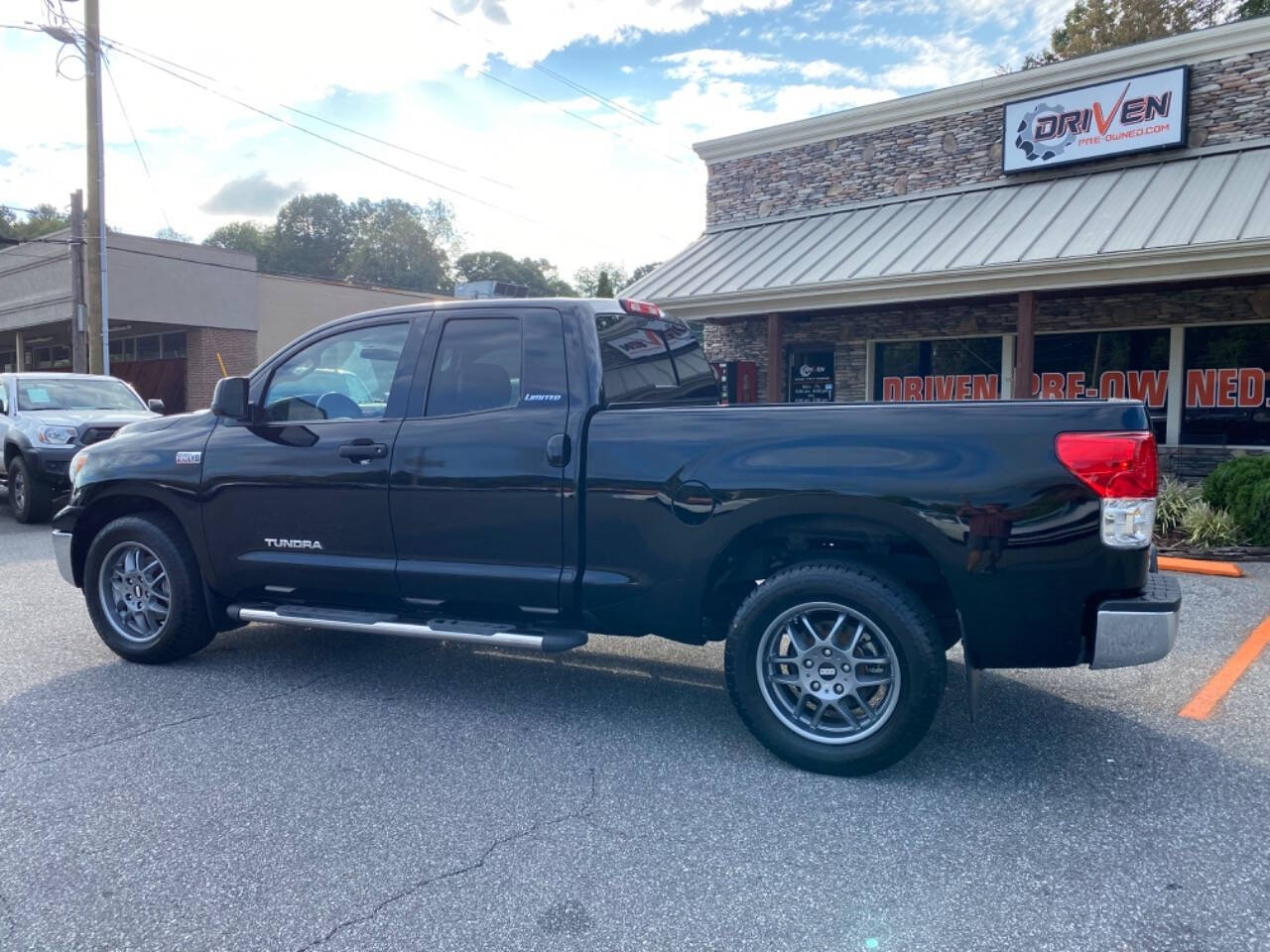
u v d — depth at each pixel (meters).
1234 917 2.82
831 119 15.19
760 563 4.31
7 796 3.68
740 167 16.45
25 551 9.55
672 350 5.36
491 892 2.98
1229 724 4.47
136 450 5.39
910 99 14.35
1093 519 3.53
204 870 3.12
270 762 4.04
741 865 3.15
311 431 4.95
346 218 84.31
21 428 11.65
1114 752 4.15
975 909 2.88
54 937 2.74
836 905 2.90
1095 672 5.30
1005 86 13.41
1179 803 3.62
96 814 3.52
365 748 4.20
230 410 5.04
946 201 14.02
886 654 3.80
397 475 4.68
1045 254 11.12
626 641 6.15
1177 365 12.57
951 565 3.69
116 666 5.44
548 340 4.55
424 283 80.62
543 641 4.36
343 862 3.17
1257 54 11.62
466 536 4.57
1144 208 11.34
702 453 4.10
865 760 3.82
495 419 4.54
